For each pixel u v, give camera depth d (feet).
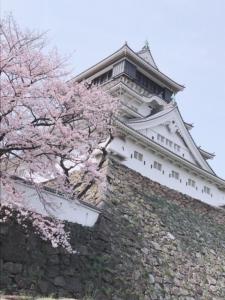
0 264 46.50
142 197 81.05
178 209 90.58
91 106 60.64
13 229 48.98
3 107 46.88
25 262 48.98
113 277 59.06
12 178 50.21
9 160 51.55
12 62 49.39
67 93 54.39
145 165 89.10
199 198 102.58
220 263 88.33
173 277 71.41
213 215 102.63
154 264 69.31
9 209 48.88
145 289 63.41
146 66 119.34
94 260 57.88
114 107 69.46
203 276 79.87
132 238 68.85
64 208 57.77
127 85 108.06
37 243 51.08
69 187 59.11
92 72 121.60
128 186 79.36
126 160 84.23
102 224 64.13
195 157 107.86
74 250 54.70
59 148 52.85
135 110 108.99
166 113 103.45
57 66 54.49
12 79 49.16
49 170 52.34
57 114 52.29
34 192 53.52
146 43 125.59
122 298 58.29
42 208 54.19
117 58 116.06
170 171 95.96
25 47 51.08
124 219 70.95
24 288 47.50
